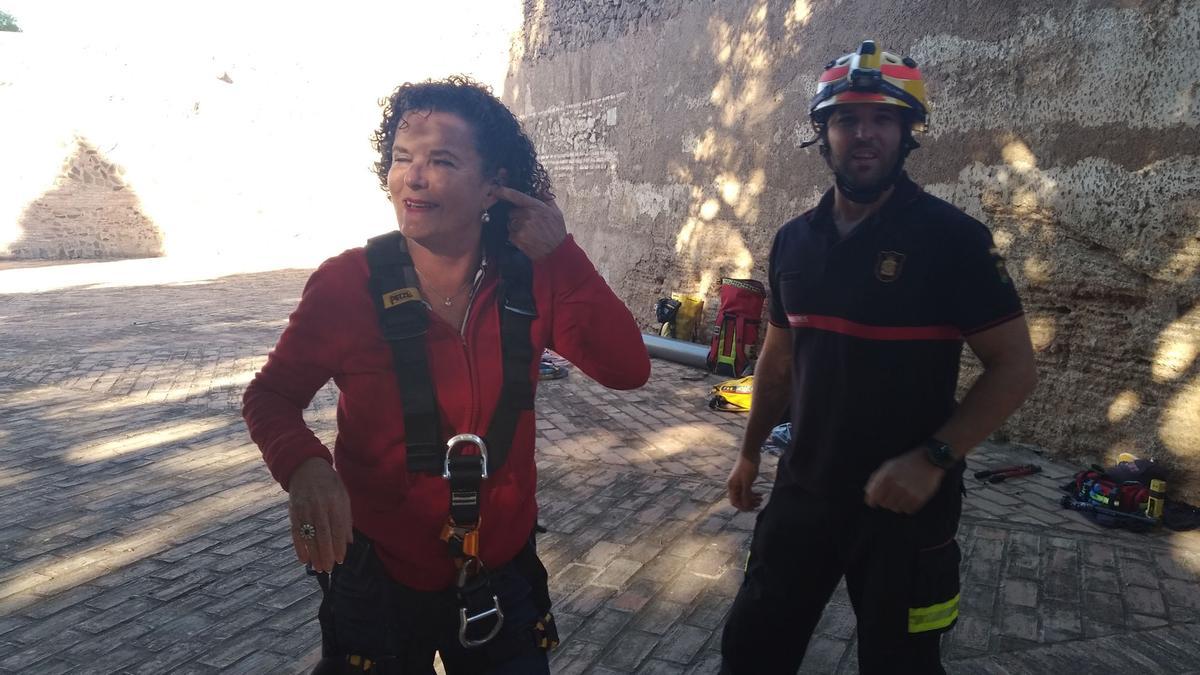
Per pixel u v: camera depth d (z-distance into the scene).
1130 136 4.58
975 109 5.44
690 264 8.71
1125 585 3.51
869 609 1.84
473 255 1.60
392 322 1.52
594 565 3.71
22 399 6.71
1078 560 3.75
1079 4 4.77
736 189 7.98
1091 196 4.79
